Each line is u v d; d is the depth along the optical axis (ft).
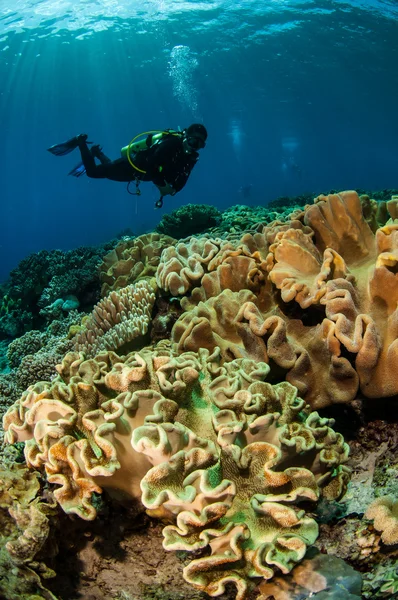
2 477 6.79
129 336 12.32
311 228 10.74
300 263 9.48
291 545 5.40
